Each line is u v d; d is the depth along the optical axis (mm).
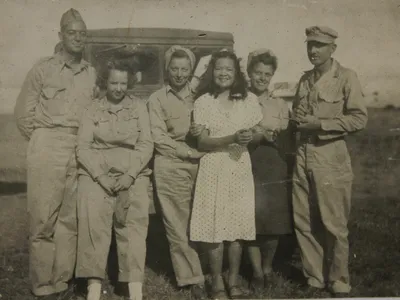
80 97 2523
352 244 2992
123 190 2459
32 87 2502
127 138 2492
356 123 2504
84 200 2441
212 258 2527
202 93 2613
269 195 2551
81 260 2439
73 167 2496
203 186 2510
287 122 2623
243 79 2545
